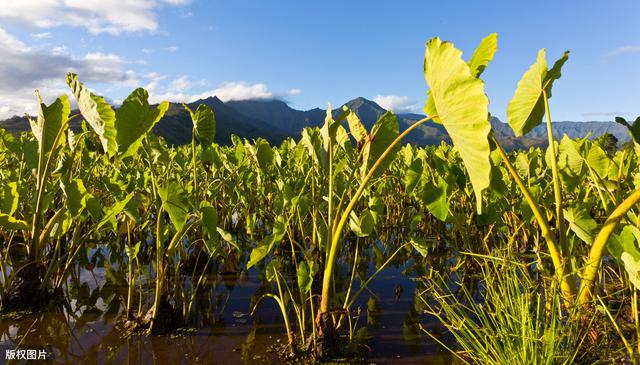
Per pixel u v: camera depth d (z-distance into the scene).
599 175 2.91
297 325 2.50
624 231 1.85
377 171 2.51
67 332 2.36
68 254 2.98
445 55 1.41
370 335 2.35
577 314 1.80
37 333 2.34
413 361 2.05
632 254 1.82
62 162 2.72
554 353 1.64
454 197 4.55
